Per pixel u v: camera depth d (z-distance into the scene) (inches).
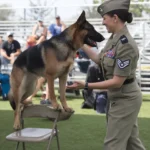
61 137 247.1
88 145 227.8
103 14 142.9
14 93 209.2
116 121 143.7
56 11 531.8
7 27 547.2
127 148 155.2
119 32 140.5
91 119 307.3
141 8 783.1
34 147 222.5
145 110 358.9
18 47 482.9
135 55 138.2
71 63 189.2
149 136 249.4
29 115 161.8
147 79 457.1
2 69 488.7
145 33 462.3
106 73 146.8
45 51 191.0
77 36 185.5
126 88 143.3
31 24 538.6
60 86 185.9
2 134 255.6
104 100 329.4
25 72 203.3
